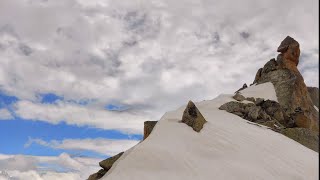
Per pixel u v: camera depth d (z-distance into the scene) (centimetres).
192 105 3094
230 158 2508
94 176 2842
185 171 2255
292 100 4444
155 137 2728
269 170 2395
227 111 3834
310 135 3388
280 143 2941
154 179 2111
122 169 2247
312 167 2528
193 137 2769
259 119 3753
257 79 5241
